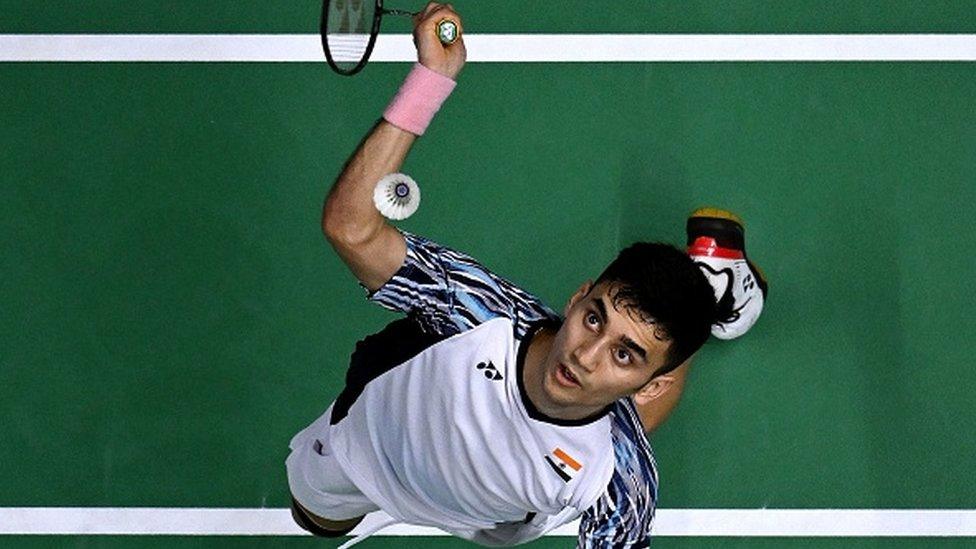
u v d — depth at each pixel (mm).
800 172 19719
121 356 19078
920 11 20188
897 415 18969
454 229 19453
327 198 11844
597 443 12344
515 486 13047
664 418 17266
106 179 19688
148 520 18609
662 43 20062
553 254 19406
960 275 19422
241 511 18656
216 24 20141
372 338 13961
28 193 19625
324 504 16016
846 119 19891
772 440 18875
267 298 19312
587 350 11195
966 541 18594
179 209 19609
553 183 19641
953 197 19656
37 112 19891
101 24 20141
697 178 19672
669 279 11062
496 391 12211
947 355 19172
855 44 20109
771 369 19109
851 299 19359
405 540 18578
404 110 11688
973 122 19906
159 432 18859
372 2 11844
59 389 18969
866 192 19672
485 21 20062
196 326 19203
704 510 18656
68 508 18609
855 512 18656
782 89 19984
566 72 20000
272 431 18875
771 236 19531
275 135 19844
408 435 13484
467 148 19719
